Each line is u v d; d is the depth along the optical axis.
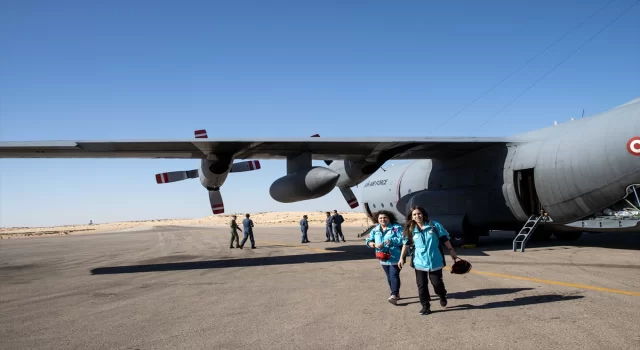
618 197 10.51
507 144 12.95
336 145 12.23
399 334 4.66
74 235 49.78
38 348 4.60
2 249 24.41
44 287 8.98
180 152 11.89
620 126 10.20
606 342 4.16
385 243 5.97
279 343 4.50
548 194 11.73
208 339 4.72
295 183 12.98
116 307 6.60
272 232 32.97
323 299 6.62
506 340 4.32
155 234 39.91
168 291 7.87
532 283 7.22
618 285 6.88
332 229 20.59
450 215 14.49
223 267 11.32
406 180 17.52
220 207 13.34
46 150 10.40
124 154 11.66
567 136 11.44
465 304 5.91
